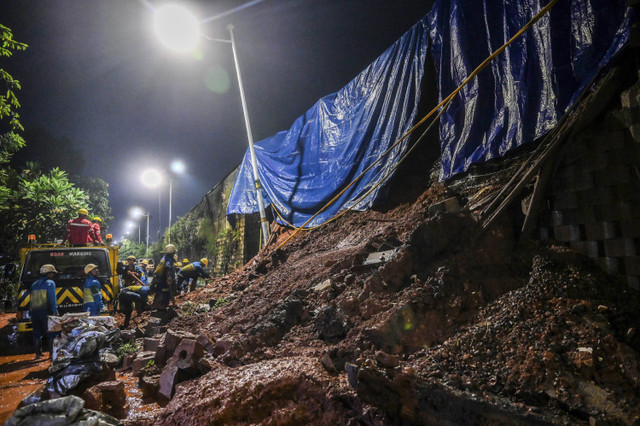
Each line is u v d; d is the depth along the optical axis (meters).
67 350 4.29
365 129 8.50
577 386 2.71
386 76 8.30
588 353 2.90
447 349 3.39
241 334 5.32
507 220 4.59
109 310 8.87
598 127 3.96
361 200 8.15
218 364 4.25
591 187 3.95
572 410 2.59
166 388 4.12
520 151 5.29
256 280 8.69
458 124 6.20
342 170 8.92
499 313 3.65
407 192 7.65
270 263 9.29
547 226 4.42
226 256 15.48
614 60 4.05
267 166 11.98
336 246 7.80
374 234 6.80
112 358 4.36
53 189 16.59
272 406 3.10
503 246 4.40
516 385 2.88
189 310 8.56
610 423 2.37
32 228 15.78
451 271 4.12
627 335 2.98
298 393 3.11
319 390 3.03
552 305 3.50
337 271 5.93
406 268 4.41
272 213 11.99
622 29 4.02
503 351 3.21
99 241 10.33
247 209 12.61
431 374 3.09
